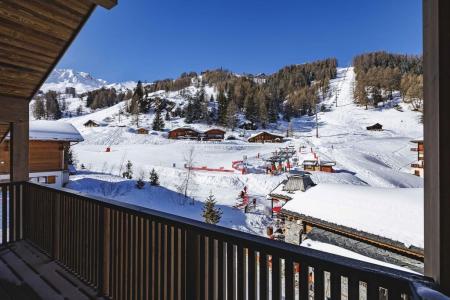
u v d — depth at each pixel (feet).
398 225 20.43
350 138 169.37
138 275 8.27
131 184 67.31
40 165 59.47
